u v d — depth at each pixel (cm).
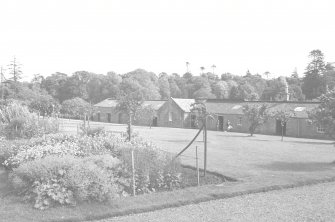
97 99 9706
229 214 1061
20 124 2359
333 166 1942
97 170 1129
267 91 8900
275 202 1205
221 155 2317
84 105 6141
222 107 5681
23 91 6719
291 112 4462
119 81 9625
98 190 1091
